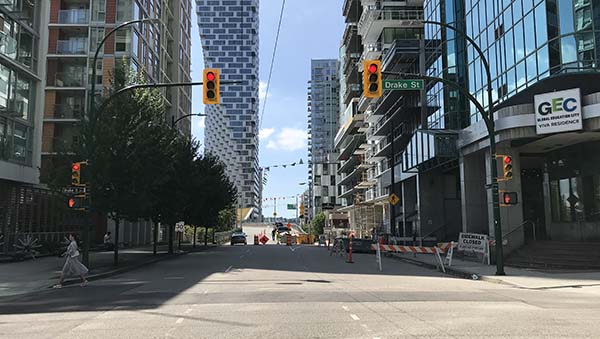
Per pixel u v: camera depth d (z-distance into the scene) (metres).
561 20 23.42
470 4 33.12
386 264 27.14
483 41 30.92
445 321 9.48
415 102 47.03
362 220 79.50
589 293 14.70
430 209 42.59
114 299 13.23
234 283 16.91
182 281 17.77
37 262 26.11
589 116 22.38
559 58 23.34
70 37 48.81
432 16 40.62
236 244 61.75
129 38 48.03
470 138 29.81
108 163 22.45
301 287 15.58
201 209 42.94
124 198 23.67
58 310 11.51
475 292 14.59
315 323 9.27
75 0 48.97
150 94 26.66
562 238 28.44
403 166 44.66
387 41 57.50
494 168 20.08
